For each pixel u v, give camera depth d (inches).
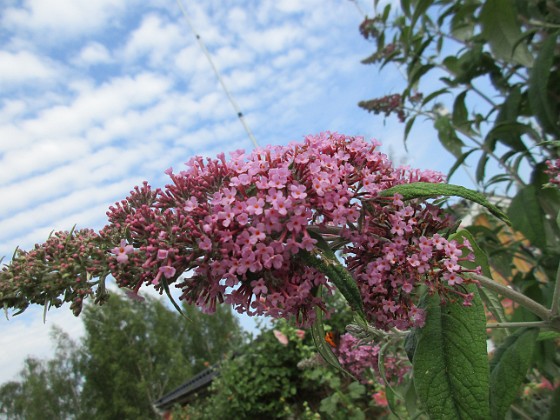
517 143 18.1
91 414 153.4
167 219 7.6
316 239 7.7
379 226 8.2
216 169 8.4
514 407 14.6
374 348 16.7
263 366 42.9
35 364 197.8
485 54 21.2
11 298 7.1
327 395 40.2
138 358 152.9
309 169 8.1
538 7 19.8
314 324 9.4
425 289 9.5
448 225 8.7
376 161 8.7
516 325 9.8
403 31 27.1
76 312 7.3
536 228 16.0
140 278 7.5
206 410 49.8
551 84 17.2
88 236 7.9
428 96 24.0
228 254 7.7
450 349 8.1
